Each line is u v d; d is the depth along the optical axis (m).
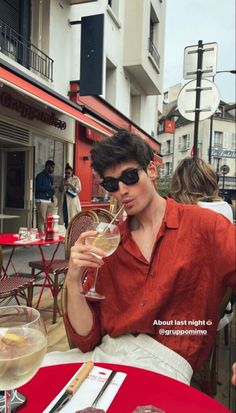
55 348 3.00
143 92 15.81
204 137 35.84
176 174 2.57
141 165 1.39
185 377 1.29
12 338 0.82
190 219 1.39
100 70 8.75
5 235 4.35
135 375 1.07
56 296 3.64
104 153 1.37
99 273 1.44
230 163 38.28
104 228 1.37
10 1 7.55
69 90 9.34
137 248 1.40
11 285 3.21
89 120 8.41
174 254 1.36
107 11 11.09
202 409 0.91
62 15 8.88
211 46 4.66
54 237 4.01
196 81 4.74
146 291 1.36
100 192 11.56
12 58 7.57
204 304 1.36
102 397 0.96
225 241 1.32
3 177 8.41
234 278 1.31
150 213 1.44
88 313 1.41
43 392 0.98
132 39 12.64
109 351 1.39
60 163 9.48
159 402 0.94
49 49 8.38
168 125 20.38
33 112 8.01
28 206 8.20
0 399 0.93
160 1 15.65
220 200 2.44
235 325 3.26
